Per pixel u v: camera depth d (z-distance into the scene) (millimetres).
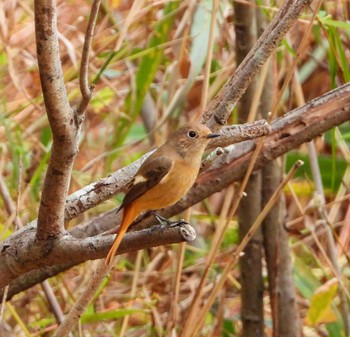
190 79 9742
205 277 8359
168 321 8734
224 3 10227
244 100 8844
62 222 5508
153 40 10156
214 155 6629
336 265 9844
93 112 12039
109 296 10703
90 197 6234
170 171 6234
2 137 10547
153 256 11344
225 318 10234
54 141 5047
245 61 6504
